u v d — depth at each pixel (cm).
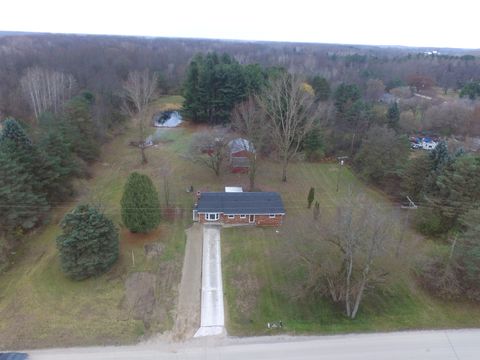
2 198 3081
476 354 2323
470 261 2645
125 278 2902
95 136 5353
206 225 3662
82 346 2306
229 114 6353
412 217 3797
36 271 2945
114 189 4316
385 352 2319
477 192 3362
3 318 2488
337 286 2634
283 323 2519
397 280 2942
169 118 7306
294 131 4678
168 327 2473
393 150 4519
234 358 2256
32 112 6419
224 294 2778
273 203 3744
